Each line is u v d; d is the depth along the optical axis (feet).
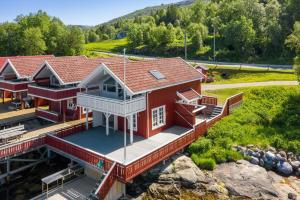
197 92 101.14
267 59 238.68
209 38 299.38
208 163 76.84
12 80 120.88
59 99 94.73
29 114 108.27
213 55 257.14
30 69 116.47
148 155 66.59
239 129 94.68
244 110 109.40
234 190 68.90
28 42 258.16
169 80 85.92
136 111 75.97
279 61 230.27
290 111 107.96
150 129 82.38
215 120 97.09
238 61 242.58
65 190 65.10
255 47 252.83
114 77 73.26
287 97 119.34
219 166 78.59
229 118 101.09
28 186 73.20
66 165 81.97
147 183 69.36
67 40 277.85
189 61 237.45
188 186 69.26
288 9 262.67
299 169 80.89
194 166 75.15
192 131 83.66
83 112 104.99
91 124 90.74
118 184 64.08
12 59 115.65
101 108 77.77
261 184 71.31
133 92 71.67
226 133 91.09
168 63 94.94
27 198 68.18
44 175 77.56
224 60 246.88
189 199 65.77
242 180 72.43
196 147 82.02
